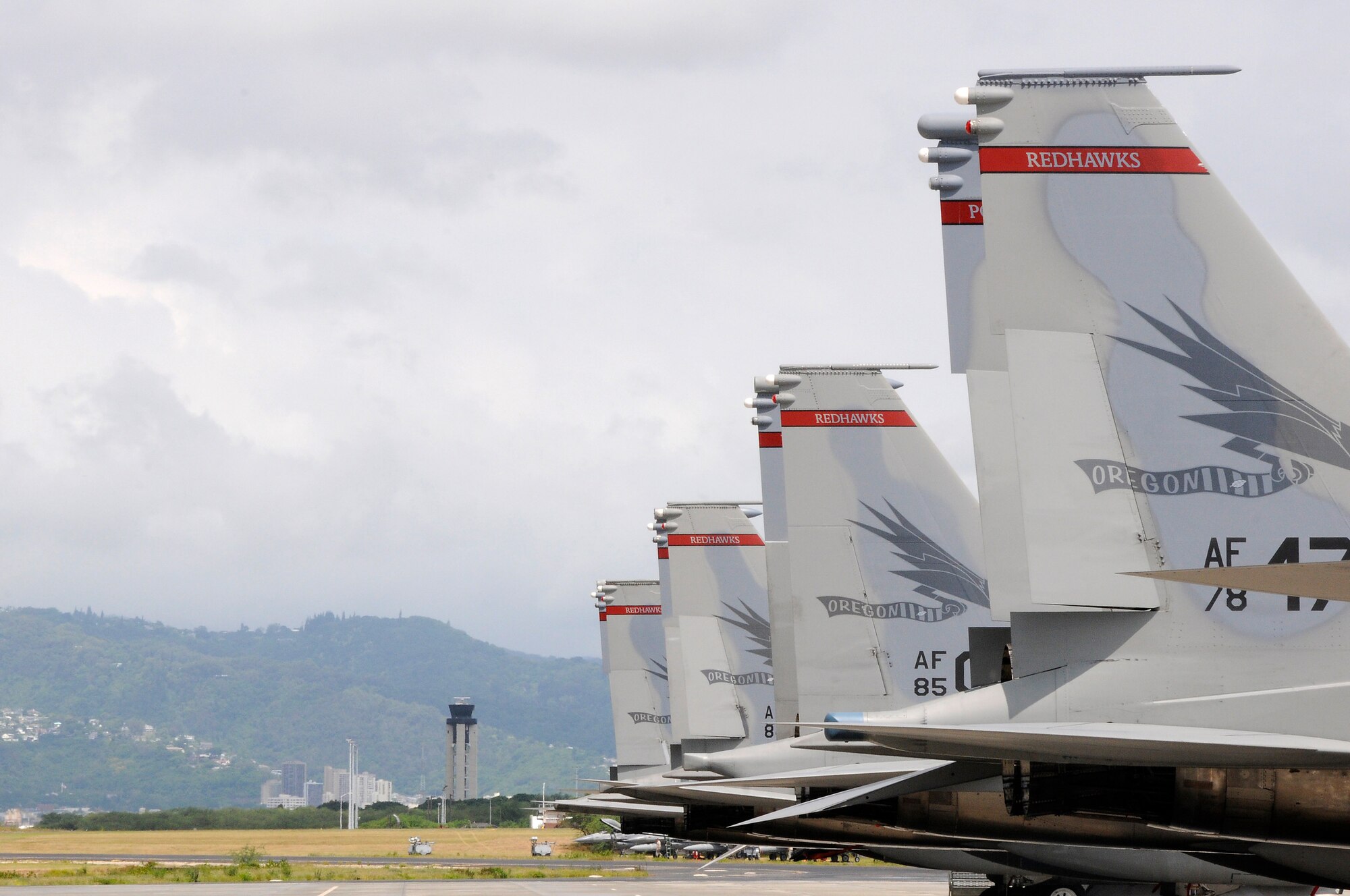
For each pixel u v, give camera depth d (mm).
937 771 38031
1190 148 34406
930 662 58781
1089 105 34594
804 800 55156
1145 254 33938
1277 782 31266
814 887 125312
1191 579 27094
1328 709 31516
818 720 58281
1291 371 33344
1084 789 32406
